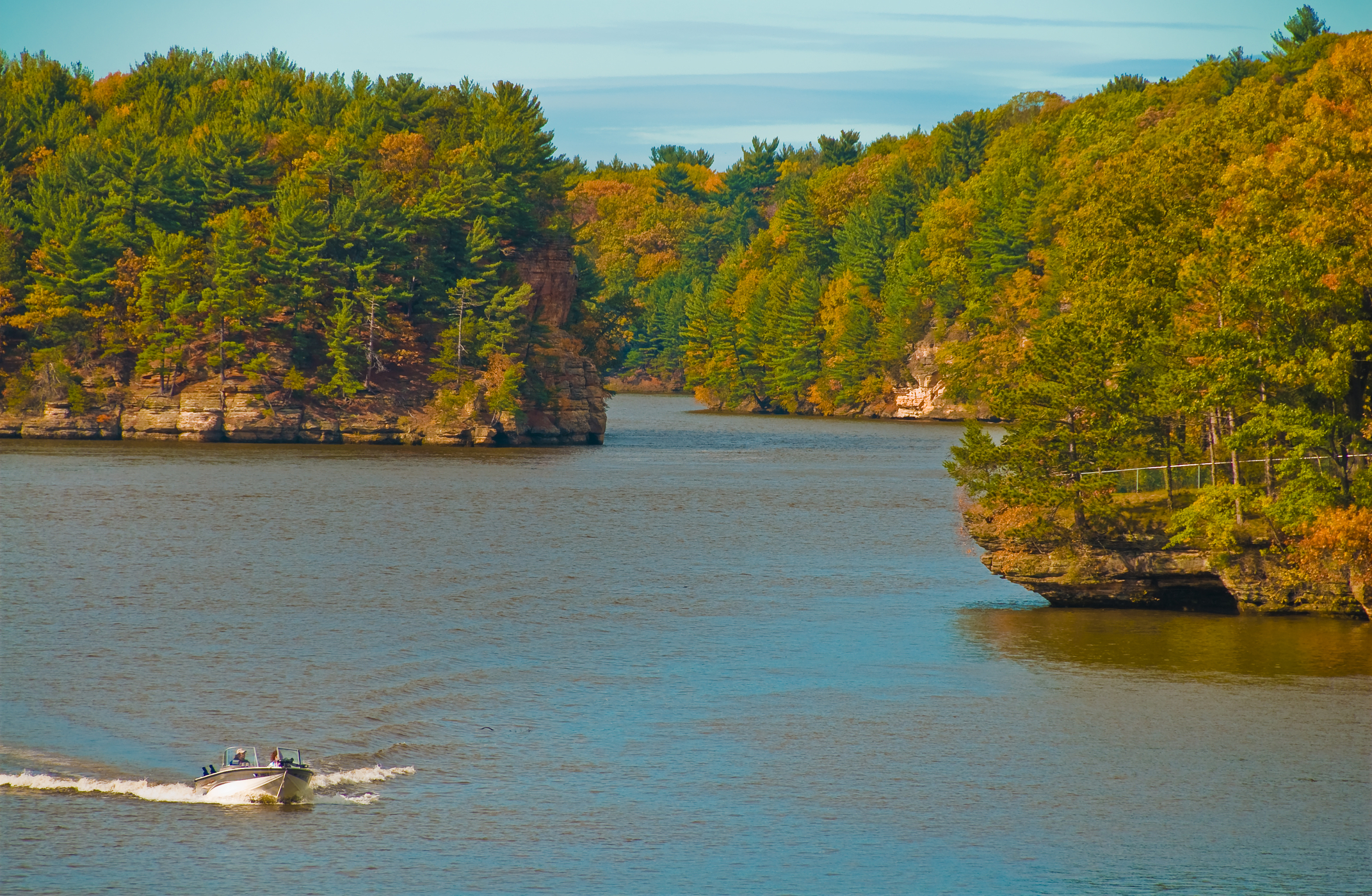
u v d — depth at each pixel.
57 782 96.12
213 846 85.75
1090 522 157.25
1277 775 100.81
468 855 85.06
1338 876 83.88
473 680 125.75
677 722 113.31
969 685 125.31
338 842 86.94
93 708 113.88
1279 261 154.12
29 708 113.31
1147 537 154.75
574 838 88.25
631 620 153.00
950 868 84.44
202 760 101.50
